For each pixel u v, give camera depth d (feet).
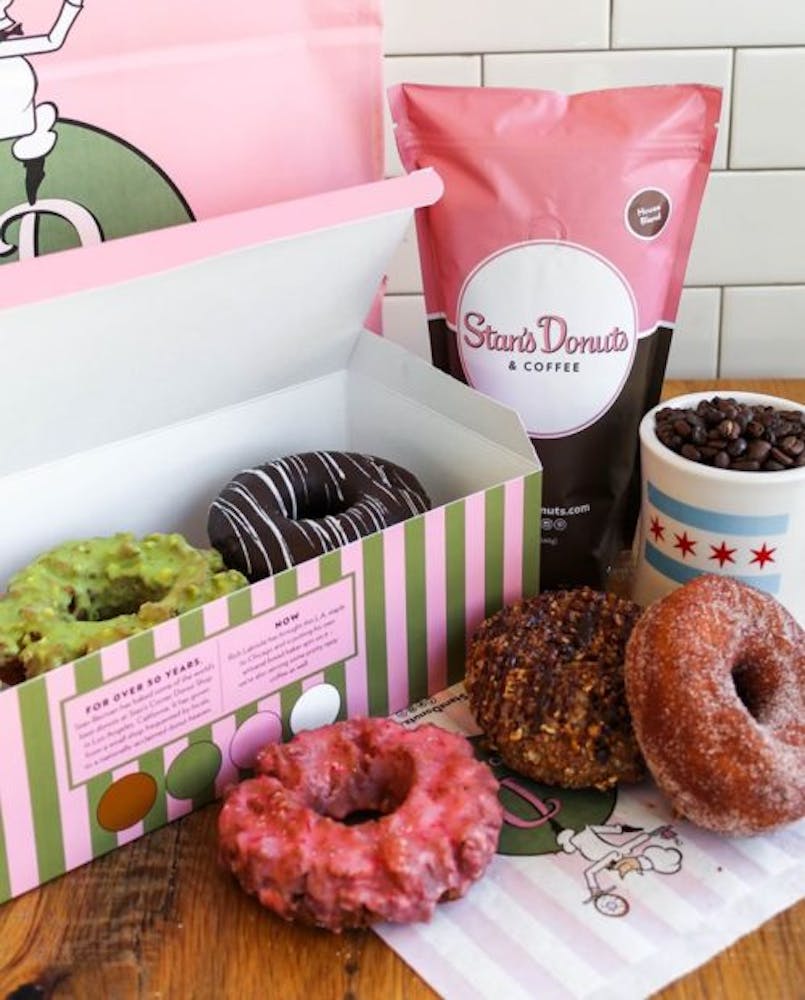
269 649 2.32
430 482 2.79
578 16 3.12
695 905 2.20
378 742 2.32
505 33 3.14
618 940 2.15
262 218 2.33
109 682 2.18
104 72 2.46
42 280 2.16
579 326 2.69
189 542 2.79
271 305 2.52
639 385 2.76
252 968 2.13
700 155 2.67
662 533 2.62
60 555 2.48
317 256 2.46
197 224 2.29
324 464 2.68
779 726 2.29
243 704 2.33
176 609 2.37
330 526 2.52
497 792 2.33
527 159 2.63
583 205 2.63
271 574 2.48
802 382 3.43
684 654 2.26
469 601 2.54
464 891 2.19
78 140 2.47
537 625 2.45
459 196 2.67
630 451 2.81
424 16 3.12
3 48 2.36
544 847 2.29
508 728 2.36
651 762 2.27
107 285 2.20
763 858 2.27
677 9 3.11
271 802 2.23
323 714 2.43
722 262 3.35
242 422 2.76
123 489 2.67
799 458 2.53
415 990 2.09
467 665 2.47
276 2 2.59
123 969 2.13
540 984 2.09
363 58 2.72
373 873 2.13
